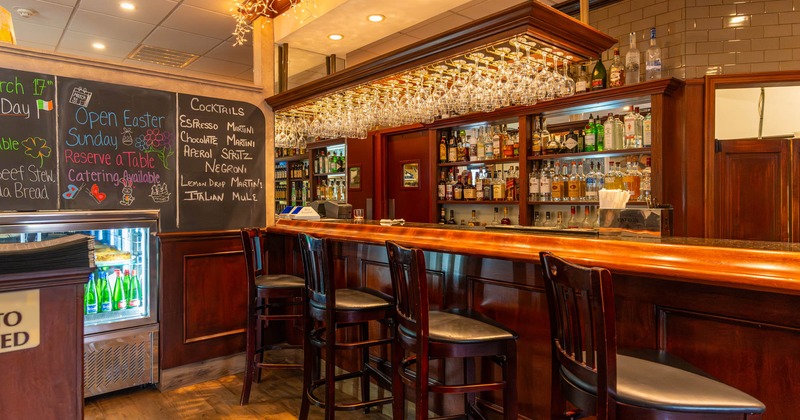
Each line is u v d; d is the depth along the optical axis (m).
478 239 2.38
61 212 2.95
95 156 3.17
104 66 3.21
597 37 2.70
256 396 3.22
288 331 3.98
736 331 1.65
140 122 3.36
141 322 3.27
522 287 2.24
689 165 3.60
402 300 2.09
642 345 1.89
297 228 3.73
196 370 3.49
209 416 2.91
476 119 4.82
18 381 1.07
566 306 1.50
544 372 2.17
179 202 3.53
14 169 2.89
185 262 3.47
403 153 5.87
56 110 3.03
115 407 3.05
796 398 1.53
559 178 4.34
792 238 3.62
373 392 3.07
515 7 2.32
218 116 3.76
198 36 5.02
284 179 7.24
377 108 3.84
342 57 4.93
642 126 3.80
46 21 4.58
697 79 3.59
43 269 1.08
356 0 3.51
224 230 3.75
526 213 4.45
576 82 4.08
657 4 3.91
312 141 6.25
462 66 3.02
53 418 1.11
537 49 2.68
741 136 4.31
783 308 1.54
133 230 3.36
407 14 3.75
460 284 2.54
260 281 3.15
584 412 1.42
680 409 1.20
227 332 3.66
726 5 3.70
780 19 3.59
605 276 1.27
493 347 1.89
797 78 3.44
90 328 3.07
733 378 1.66
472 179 5.16
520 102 3.20
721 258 1.57
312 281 2.62
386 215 6.02
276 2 4.01
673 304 1.80
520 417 2.27
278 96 3.95
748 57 3.65
